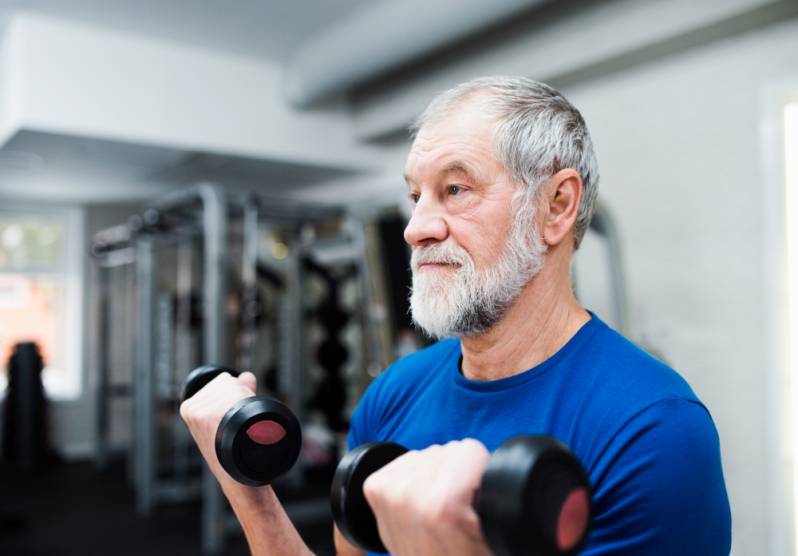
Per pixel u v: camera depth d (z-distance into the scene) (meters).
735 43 2.49
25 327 5.48
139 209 5.88
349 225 3.67
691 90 2.64
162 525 3.72
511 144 0.65
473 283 0.65
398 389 0.84
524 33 3.04
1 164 4.07
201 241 4.41
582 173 0.70
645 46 2.60
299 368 4.29
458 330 0.67
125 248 4.71
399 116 3.81
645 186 2.81
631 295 2.85
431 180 0.67
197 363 4.40
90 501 4.25
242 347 3.39
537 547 0.34
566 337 0.69
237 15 3.17
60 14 3.13
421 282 0.68
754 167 2.44
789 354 2.26
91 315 5.70
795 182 2.26
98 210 5.74
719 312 2.54
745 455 2.44
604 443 0.59
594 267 2.99
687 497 0.55
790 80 2.28
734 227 2.50
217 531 3.19
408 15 2.79
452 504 0.37
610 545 0.56
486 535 0.35
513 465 0.34
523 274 0.66
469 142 0.65
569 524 0.35
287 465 0.59
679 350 2.67
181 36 3.42
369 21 2.99
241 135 3.74
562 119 0.68
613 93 2.94
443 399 0.75
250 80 3.78
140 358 4.21
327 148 4.08
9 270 5.41
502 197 0.65
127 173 4.46
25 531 3.61
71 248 5.66
